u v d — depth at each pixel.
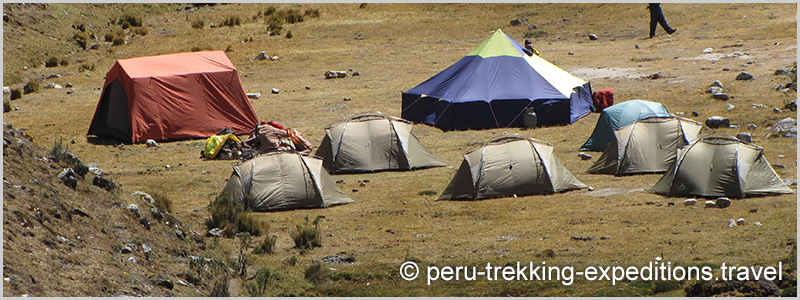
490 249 22.98
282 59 63.09
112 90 41.38
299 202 28.59
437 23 75.50
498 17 76.94
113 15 76.31
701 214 25.59
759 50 56.78
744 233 23.00
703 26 68.44
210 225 25.67
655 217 25.53
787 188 27.78
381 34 72.00
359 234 25.17
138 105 40.25
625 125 35.59
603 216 26.08
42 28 67.00
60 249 17.47
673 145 32.34
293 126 43.22
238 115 42.62
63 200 20.36
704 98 44.22
